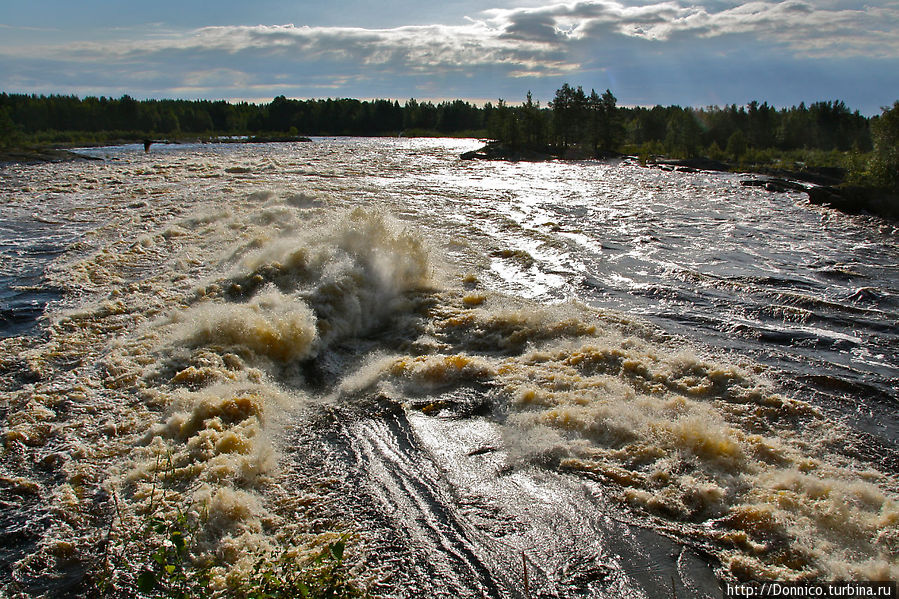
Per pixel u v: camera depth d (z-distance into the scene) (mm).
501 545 5707
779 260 17359
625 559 5551
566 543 5746
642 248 18375
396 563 5430
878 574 5273
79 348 9500
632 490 6434
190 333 9602
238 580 4910
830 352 10531
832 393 8867
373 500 6301
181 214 19922
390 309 11781
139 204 22172
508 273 14742
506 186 33062
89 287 12492
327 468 6840
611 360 9461
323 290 11016
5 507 5895
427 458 7078
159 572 5020
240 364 8828
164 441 7008
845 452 7309
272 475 6648
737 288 14289
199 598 4703
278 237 15539
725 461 6871
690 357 9578
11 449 6781
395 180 33344
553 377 8891
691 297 13477
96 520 5773
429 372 9047
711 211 26062
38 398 7832
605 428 7523
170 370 8594
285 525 5875
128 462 6617
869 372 9672
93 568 5223
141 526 5645
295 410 8141
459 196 27625
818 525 5883
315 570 4969
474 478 6707
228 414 7453
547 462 6977
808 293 14047
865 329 11695
